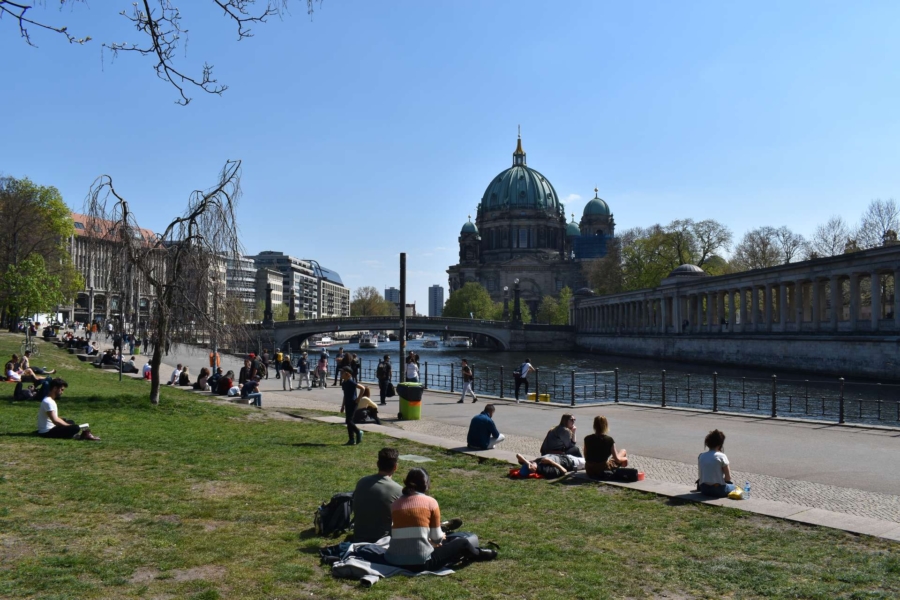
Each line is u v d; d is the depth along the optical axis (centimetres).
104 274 3150
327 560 1184
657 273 16425
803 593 1099
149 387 4572
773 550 1311
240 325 3328
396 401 4344
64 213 11306
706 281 13175
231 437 2556
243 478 1819
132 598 1007
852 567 1214
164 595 1023
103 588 1038
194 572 1125
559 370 10406
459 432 3006
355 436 2552
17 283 8881
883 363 7812
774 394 3466
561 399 5331
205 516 1449
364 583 1093
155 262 3180
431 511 1202
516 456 2083
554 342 19838
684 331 13862
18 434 2228
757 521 1509
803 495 1817
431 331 19050
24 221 10138
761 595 1095
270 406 3962
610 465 1984
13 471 1730
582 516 1543
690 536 1398
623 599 1072
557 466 1966
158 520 1398
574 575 1160
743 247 15188
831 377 8694
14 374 3862
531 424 3256
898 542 1357
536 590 1091
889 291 12512
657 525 1477
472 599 1050
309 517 1471
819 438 2769
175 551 1214
